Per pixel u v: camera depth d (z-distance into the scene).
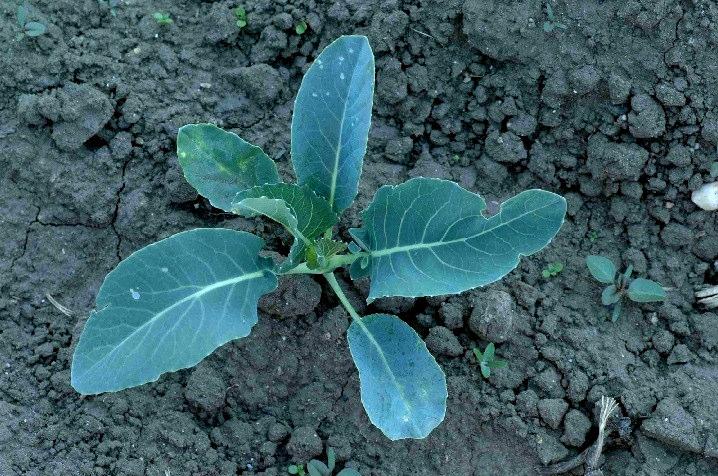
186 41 0.89
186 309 0.78
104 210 0.86
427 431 0.78
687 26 0.86
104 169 0.86
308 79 0.80
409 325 0.85
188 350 0.77
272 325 0.85
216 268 0.79
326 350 0.85
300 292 0.84
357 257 0.82
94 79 0.87
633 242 0.87
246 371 0.85
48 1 0.88
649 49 0.87
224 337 0.78
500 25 0.87
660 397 0.84
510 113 0.88
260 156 0.81
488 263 0.78
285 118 0.88
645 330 0.86
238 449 0.84
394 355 0.80
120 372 0.76
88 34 0.88
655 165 0.87
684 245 0.87
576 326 0.86
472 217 0.78
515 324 0.85
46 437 0.83
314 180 0.81
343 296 0.84
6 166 0.86
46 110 0.85
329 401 0.85
